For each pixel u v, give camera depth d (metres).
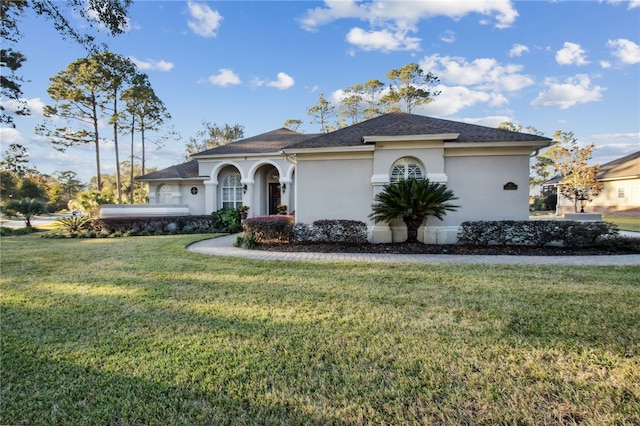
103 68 26.45
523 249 10.30
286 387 2.85
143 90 28.44
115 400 2.71
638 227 18.03
